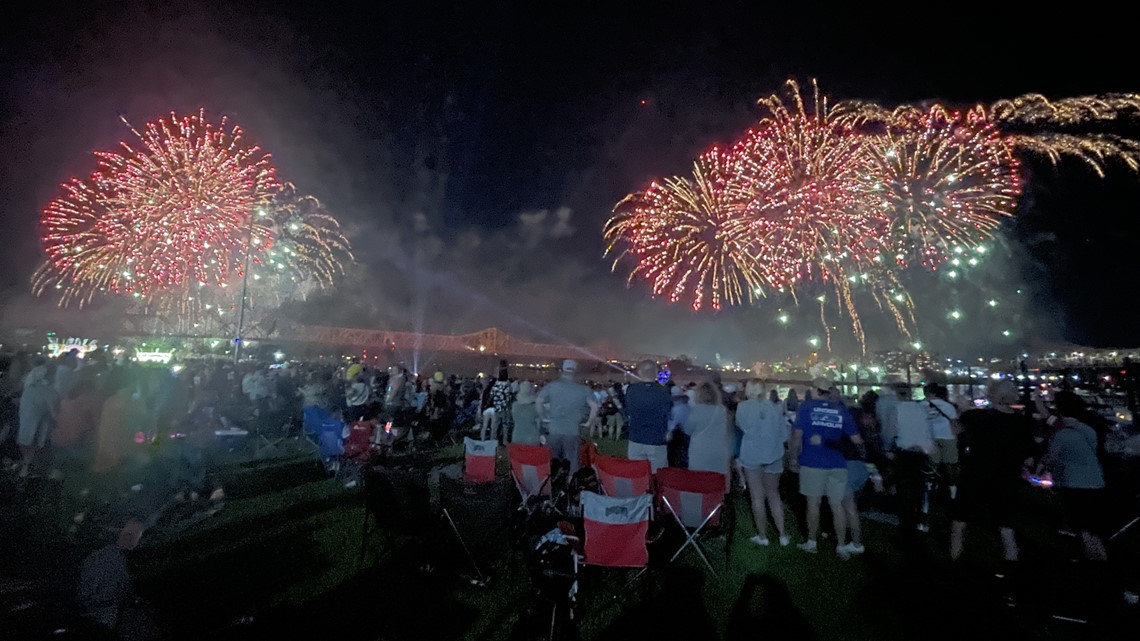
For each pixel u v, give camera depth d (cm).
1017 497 582
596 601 509
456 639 431
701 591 534
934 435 815
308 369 1545
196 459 730
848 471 650
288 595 495
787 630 465
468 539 516
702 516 557
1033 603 516
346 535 644
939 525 762
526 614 459
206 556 575
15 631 394
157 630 381
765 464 659
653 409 693
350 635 432
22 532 598
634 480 589
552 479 662
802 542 679
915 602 518
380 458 903
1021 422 586
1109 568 564
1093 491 571
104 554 374
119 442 557
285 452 1162
